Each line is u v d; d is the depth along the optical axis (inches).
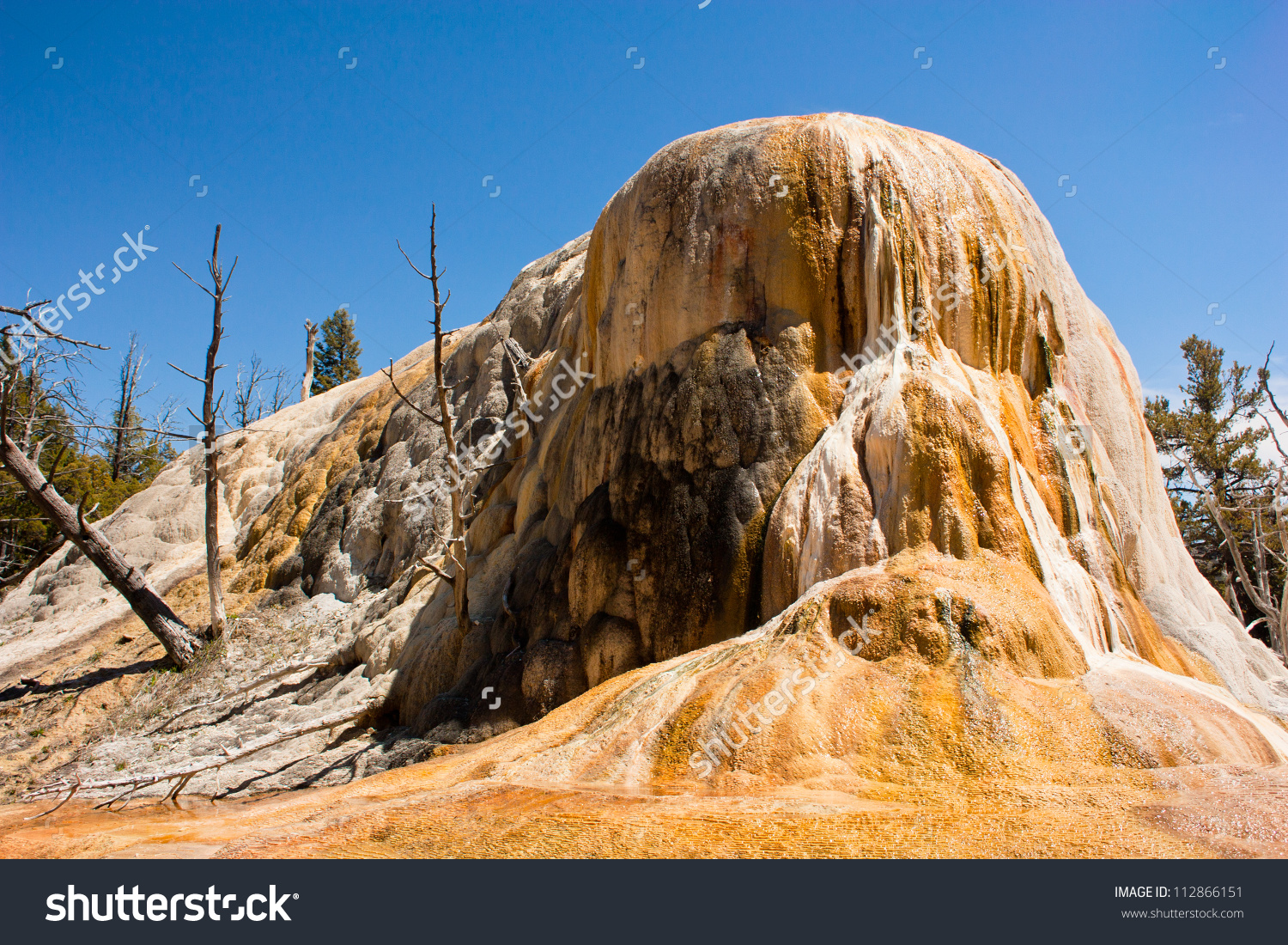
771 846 280.8
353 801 402.9
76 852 365.1
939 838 276.2
